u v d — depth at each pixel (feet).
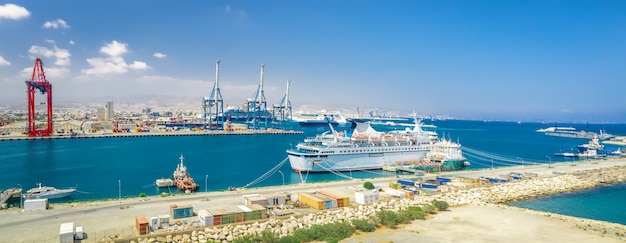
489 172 517.14
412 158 641.81
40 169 602.03
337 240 254.27
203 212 268.41
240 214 268.00
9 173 564.30
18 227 251.19
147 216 277.44
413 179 447.42
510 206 353.31
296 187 399.03
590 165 588.09
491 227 285.02
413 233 271.08
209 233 246.06
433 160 620.90
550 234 271.49
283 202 321.52
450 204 349.41
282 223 271.08
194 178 534.37
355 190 380.17
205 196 347.97
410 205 332.80
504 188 408.87
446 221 298.35
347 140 606.14
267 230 246.88
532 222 297.12
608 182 470.80
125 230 246.68
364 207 315.37
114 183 493.77
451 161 598.75
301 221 277.64
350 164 586.04
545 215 319.47
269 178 536.01
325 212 298.97
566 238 264.31
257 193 365.20
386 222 286.05
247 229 258.37
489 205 350.43
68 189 430.20
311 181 508.53
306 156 561.02
